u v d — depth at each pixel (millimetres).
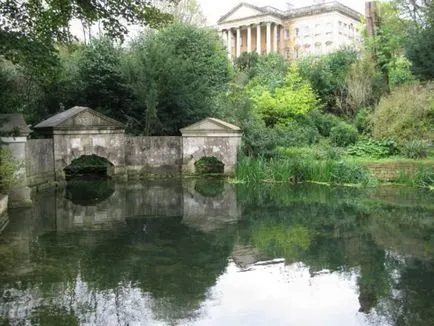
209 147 20047
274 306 5871
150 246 8672
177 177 20125
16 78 21766
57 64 12719
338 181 17406
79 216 11641
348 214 11688
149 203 13594
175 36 27094
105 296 6133
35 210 12508
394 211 12062
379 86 25344
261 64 35438
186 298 6102
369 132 21875
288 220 11031
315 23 60656
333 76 27484
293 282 6742
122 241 9062
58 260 7773
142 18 13219
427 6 22281
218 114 22172
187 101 21672
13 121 13047
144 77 21016
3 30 11617
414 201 13562
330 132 22641
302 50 61062
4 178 11930
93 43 23234
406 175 16875
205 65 27094
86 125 18453
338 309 5781
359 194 14953
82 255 8078
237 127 20062
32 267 7391
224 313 5621
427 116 19312
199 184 17922
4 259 7840
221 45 35688
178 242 8977
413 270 7254
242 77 32219
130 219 11219
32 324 5230
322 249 8469
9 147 12891
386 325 5320
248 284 6637
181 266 7465
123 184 18109
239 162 19203
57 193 15773
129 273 7086
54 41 13133
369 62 26391
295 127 22859
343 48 32906
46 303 5875
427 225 10398
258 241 9023
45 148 17219
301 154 19844
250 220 11023
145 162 20328
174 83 21297
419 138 19094
